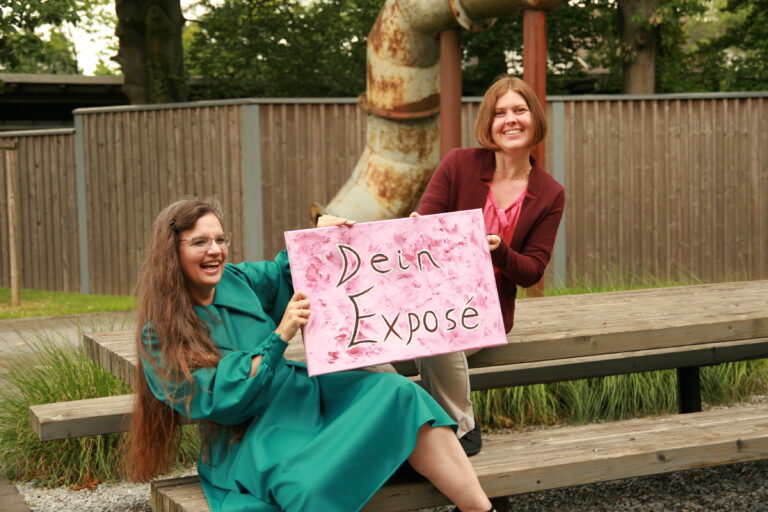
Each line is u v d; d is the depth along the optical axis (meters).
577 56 19.22
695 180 11.52
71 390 4.40
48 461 4.23
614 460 2.92
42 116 17.38
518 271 3.01
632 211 11.41
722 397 5.48
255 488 2.54
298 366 2.84
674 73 19.55
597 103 11.24
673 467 3.02
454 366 2.97
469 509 2.58
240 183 11.19
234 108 11.12
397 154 8.12
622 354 4.76
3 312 10.52
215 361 2.60
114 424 3.27
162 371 2.57
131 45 15.72
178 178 11.67
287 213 11.19
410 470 2.71
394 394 2.54
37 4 13.07
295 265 2.66
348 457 2.47
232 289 2.86
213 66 18.50
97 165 12.38
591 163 11.29
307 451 2.50
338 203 8.40
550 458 2.91
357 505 2.48
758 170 11.62
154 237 2.65
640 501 3.78
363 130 11.26
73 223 12.95
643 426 3.38
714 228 11.58
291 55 18.03
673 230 11.51
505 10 6.45
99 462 4.15
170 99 15.79
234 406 2.52
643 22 15.97
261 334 2.79
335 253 2.70
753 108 11.55
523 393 4.99
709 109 11.48
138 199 12.06
